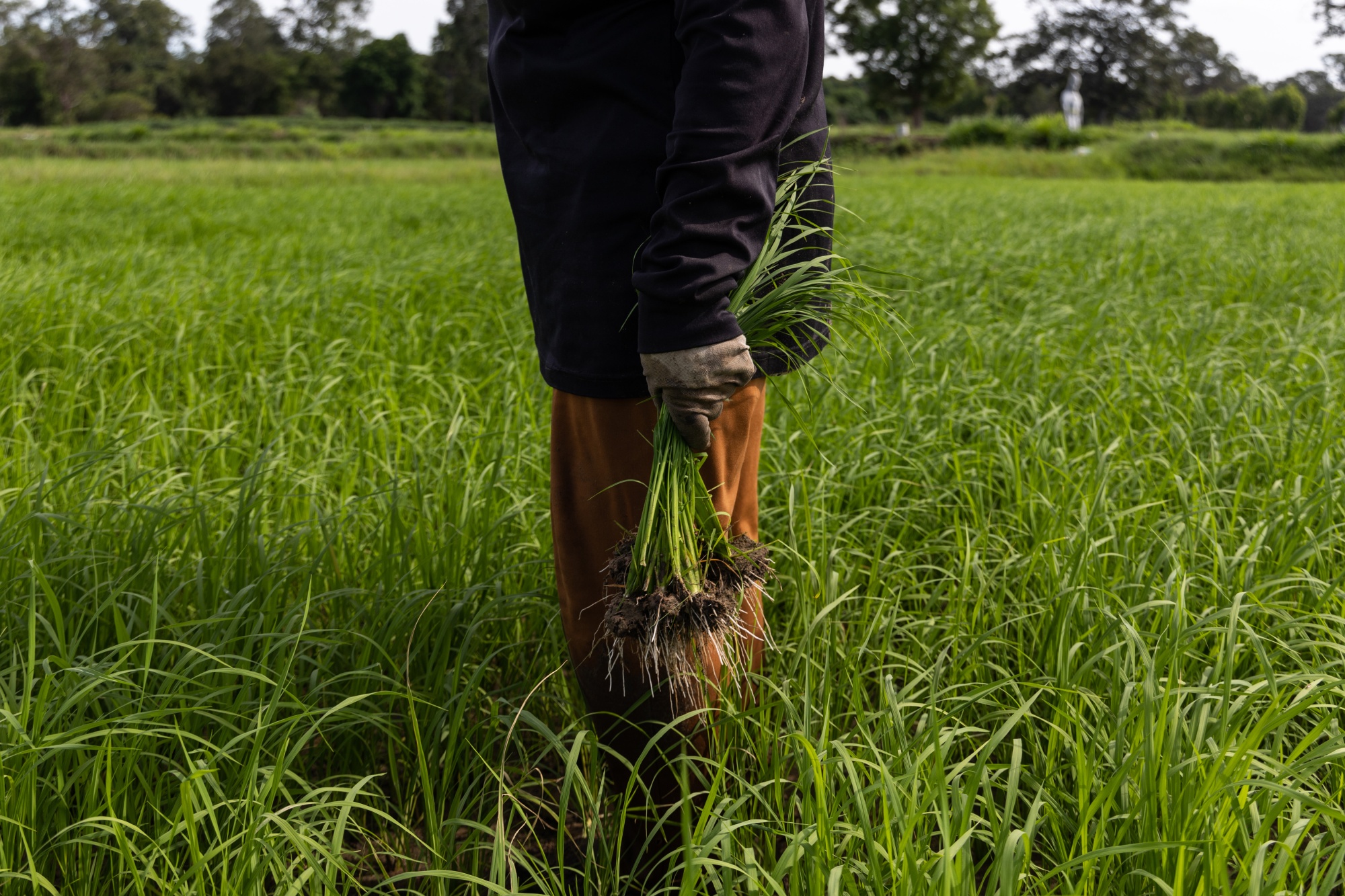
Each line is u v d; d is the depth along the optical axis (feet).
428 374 14.99
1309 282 23.91
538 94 5.55
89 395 14.53
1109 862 5.24
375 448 11.80
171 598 7.52
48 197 54.54
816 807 5.26
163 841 5.33
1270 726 5.32
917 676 7.98
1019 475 9.97
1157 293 22.22
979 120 170.50
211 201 54.70
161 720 6.77
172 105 365.40
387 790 7.56
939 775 5.23
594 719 6.40
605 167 5.36
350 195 61.82
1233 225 39.70
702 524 5.44
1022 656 7.57
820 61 5.87
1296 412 12.32
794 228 5.84
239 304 19.98
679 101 4.85
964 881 4.92
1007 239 32.07
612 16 5.30
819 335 6.33
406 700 7.54
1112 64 307.99
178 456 11.89
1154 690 5.92
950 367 14.47
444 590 8.27
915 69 246.47
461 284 23.07
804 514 9.53
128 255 27.66
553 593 8.59
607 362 5.58
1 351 16.35
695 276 4.76
